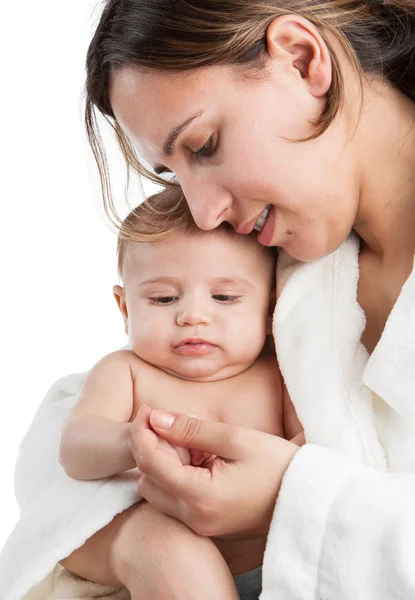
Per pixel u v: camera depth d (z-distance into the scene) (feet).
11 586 4.50
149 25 4.42
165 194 5.32
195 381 5.11
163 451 4.20
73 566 4.61
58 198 9.12
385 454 4.57
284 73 4.49
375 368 4.49
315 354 4.80
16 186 9.11
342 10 4.72
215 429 4.20
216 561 4.20
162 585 4.15
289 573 3.88
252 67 4.42
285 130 4.47
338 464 4.07
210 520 4.15
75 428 4.79
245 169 4.45
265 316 5.15
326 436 4.62
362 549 3.82
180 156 4.54
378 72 4.73
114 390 5.03
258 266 5.11
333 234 4.71
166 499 4.29
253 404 5.08
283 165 4.47
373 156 4.67
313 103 4.53
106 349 9.08
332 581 3.83
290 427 5.07
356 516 3.87
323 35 4.60
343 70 4.61
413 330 4.40
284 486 4.00
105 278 9.10
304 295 4.99
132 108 4.54
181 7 4.39
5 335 9.04
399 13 4.85
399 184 4.74
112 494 4.52
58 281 9.10
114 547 4.40
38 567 4.47
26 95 9.16
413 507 3.85
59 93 9.13
